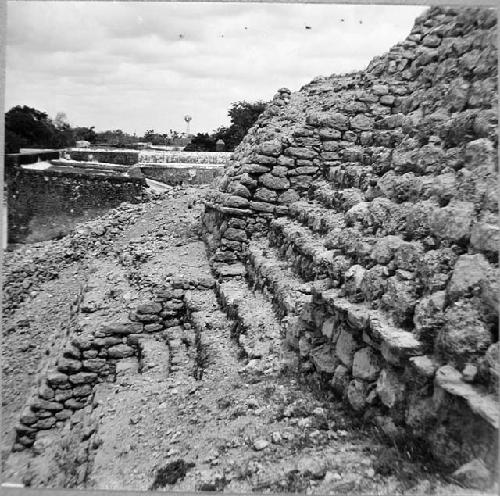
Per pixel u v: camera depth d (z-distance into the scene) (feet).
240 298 22.65
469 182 12.54
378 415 12.20
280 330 18.49
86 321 24.59
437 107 17.03
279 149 28.25
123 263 32.99
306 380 15.37
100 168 50.85
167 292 25.61
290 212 27.37
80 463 16.19
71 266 37.29
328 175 27.32
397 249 13.29
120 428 16.70
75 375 22.80
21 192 40.42
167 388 18.80
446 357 10.61
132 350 23.85
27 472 16.81
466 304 10.66
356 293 13.97
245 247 28.04
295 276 20.99
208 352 19.66
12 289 33.71
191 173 57.06
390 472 10.92
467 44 17.24
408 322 11.78
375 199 16.06
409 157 16.12
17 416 22.59
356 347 13.52
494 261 10.87
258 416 14.29
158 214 41.68
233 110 38.65
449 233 12.09
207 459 13.05
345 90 31.73
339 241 17.26
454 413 10.19
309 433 12.92
